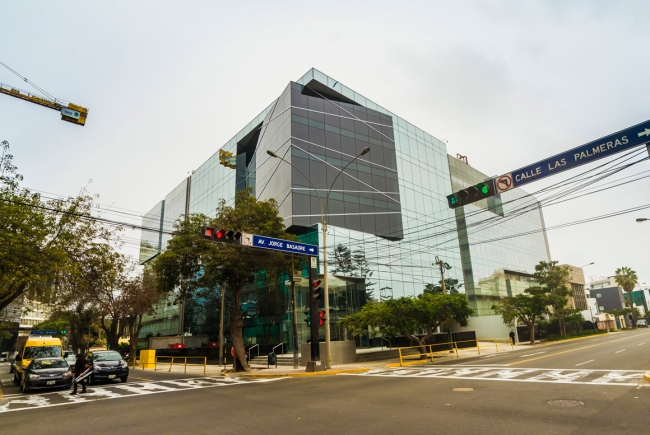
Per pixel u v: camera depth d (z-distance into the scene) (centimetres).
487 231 6112
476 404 1027
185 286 2684
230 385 1764
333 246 3791
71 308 4541
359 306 3819
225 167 5831
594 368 1695
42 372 1767
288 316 3666
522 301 4281
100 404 1316
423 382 1524
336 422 895
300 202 3884
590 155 1209
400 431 789
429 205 5116
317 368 2211
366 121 4691
